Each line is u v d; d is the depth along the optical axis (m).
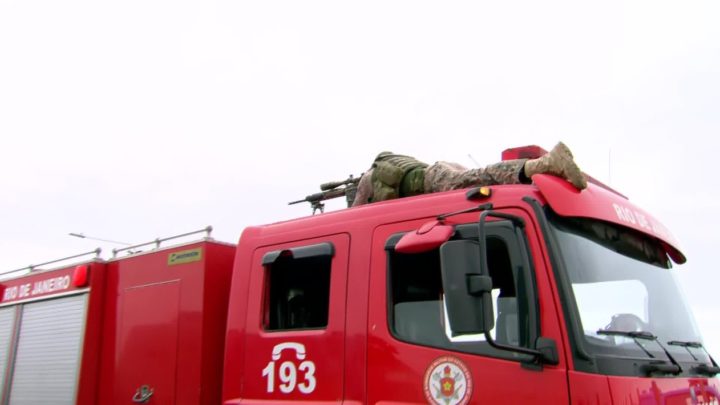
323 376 3.98
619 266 3.71
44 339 6.23
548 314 3.27
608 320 3.41
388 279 3.91
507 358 3.32
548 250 3.37
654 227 4.10
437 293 3.68
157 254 5.41
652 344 3.55
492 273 3.52
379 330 3.83
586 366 3.10
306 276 4.37
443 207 3.85
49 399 5.89
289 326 4.34
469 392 3.38
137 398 5.16
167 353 5.03
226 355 4.55
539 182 3.58
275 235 4.63
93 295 5.81
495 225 3.57
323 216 4.43
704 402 3.56
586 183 3.62
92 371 5.65
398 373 3.67
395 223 4.01
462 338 3.51
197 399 4.68
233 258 5.20
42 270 6.55
